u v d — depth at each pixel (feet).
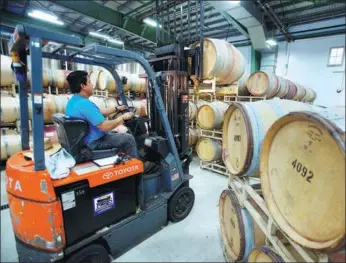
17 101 15.81
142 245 8.42
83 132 7.14
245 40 36.68
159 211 9.07
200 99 21.56
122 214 7.75
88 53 7.66
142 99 24.71
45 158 6.34
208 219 10.27
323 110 4.41
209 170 17.25
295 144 4.77
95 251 6.88
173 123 10.78
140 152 9.99
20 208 5.95
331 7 26.35
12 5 21.90
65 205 6.09
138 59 8.21
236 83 16.38
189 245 8.50
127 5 24.03
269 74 19.35
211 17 28.30
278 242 5.41
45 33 5.50
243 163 6.95
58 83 19.66
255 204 6.98
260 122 6.66
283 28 30.63
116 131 9.39
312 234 4.21
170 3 12.81
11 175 6.07
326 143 3.90
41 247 5.94
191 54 12.19
